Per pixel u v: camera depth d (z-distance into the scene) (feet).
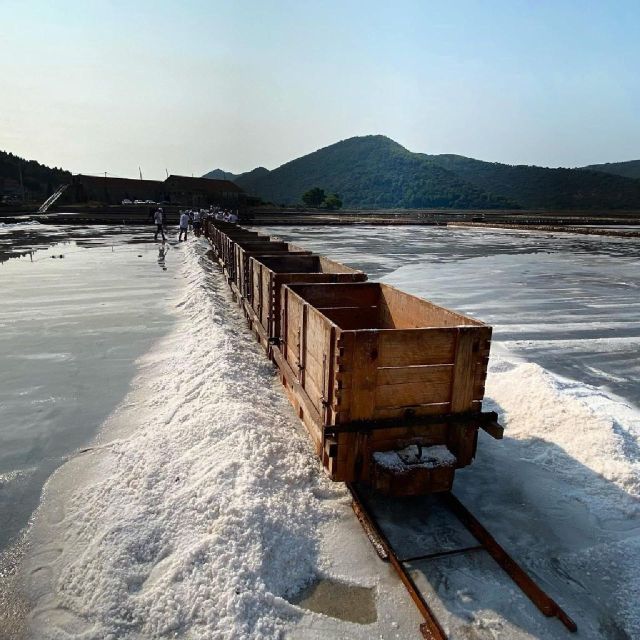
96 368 24.22
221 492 12.76
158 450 15.37
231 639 9.26
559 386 22.18
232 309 36.73
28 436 17.28
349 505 13.65
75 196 264.93
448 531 12.76
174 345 27.89
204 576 10.46
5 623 9.80
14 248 79.61
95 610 9.91
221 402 17.76
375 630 9.80
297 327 17.01
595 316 38.01
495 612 10.27
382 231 150.30
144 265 60.59
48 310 36.29
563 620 10.02
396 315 20.16
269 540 11.62
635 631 9.97
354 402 12.45
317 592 10.79
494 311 39.55
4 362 24.98
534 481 15.33
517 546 12.41
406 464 12.47
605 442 16.70
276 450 15.26
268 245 42.37
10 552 11.69
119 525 11.84
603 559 12.02
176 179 310.04
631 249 96.37
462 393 13.24
